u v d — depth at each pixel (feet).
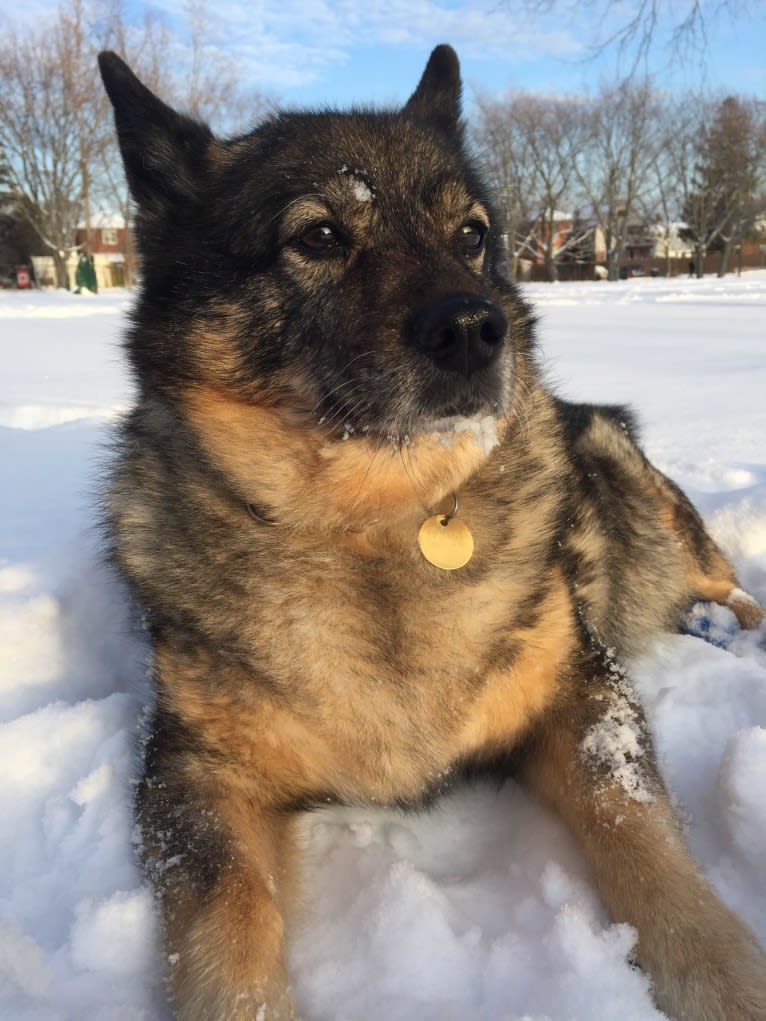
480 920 0.98
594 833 1.05
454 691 1.17
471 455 1.22
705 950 0.90
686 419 3.30
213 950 0.89
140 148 1.36
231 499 1.20
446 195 1.28
